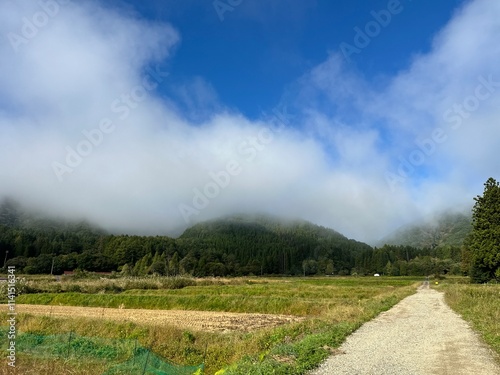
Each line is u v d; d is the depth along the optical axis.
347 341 15.66
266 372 10.09
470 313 24.47
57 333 22.22
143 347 17.95
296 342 14.73
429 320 23.02
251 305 41.06
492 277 51.91
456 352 13.54
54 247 138.12
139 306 45.66
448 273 138.62
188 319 32.78
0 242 129.25
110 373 13.05
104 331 22.88
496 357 12.77
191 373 14.63
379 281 94.56
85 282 61.97
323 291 52.56
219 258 158.00
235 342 19.39
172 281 65.31
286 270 168.00
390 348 14.20
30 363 13.73
